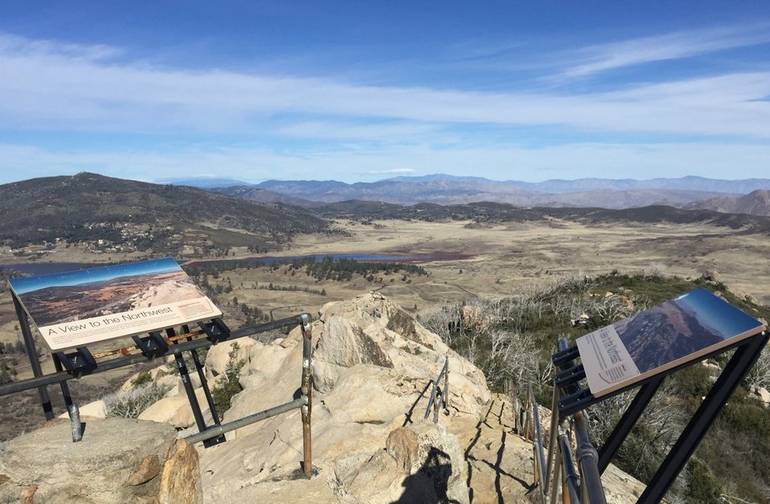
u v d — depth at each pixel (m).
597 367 3.57
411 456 6.89
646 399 3.57
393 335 13.29
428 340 14.92
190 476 4.46
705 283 37.12
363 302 14.98
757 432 16.89
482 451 8.92
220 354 17.17
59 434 4.19
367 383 9.86
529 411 10.29
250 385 14.17
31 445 3.99
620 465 13.88
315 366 11.80
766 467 15.41
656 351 3.28
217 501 6.20
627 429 3.66
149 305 5.08
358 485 6.65
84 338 4.50
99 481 3.85
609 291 35.34
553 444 4.48
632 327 3.86
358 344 11.64
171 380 18.59
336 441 7.85
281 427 8.94
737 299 34.78
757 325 2.86
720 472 14.91
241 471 7.74
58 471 3.81
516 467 8.30
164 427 4.36
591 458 3.08
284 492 6.20
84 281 5.23
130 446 3.99
